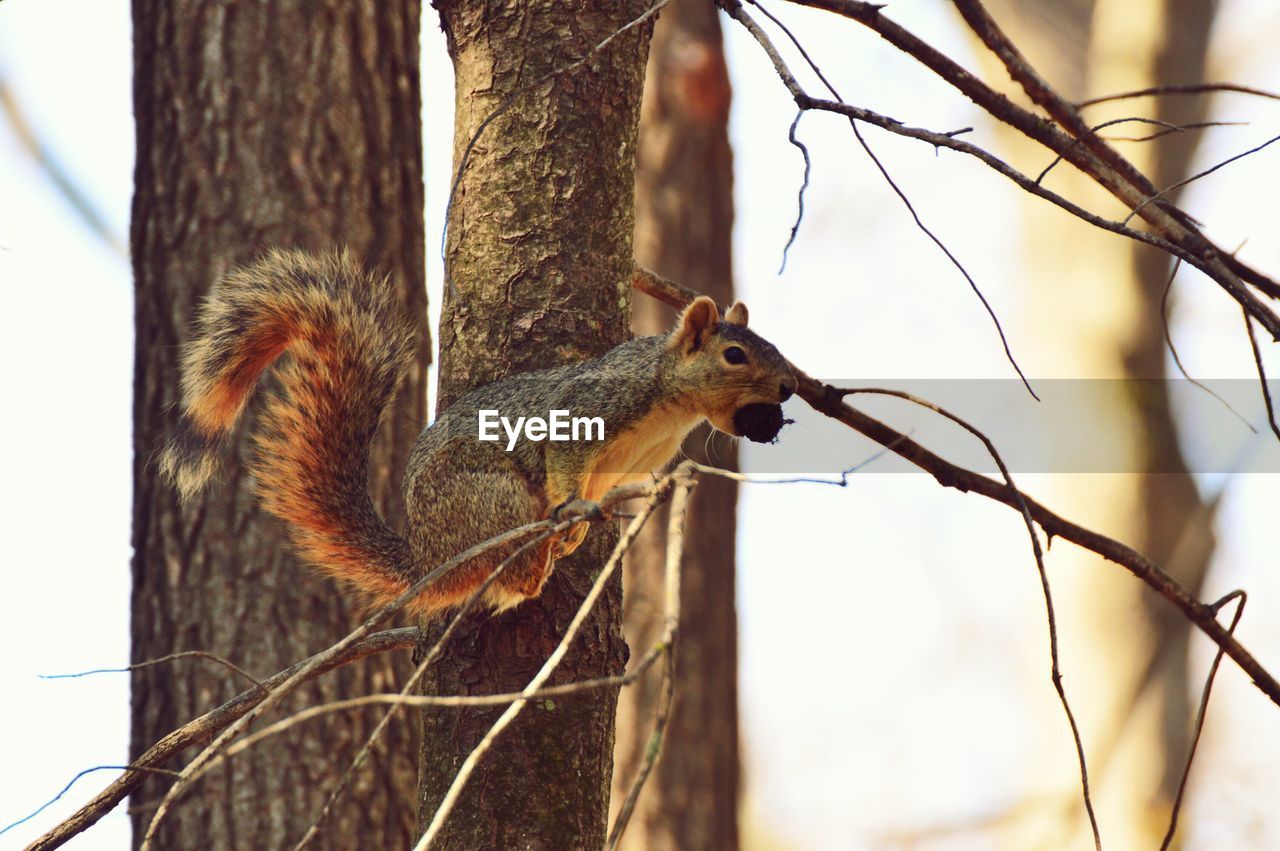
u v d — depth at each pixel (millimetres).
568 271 6578
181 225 9797
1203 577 16312
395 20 10344
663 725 3922
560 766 6211
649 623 12344
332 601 9422
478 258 6633
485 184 6617
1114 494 16547
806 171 5527
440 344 6848
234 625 9344
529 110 6570
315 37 10008
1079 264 17672
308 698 9273
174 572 9461
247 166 9812
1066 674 16531
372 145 10055
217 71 9922
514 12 6621
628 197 6766
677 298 7977
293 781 9141
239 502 9477
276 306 7602
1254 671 6918
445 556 6855
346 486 7527
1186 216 7328
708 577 12555
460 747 6238
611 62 6660
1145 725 15922
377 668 9469
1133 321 17078
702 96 13430
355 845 9109
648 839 11891
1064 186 18250
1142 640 16156
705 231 13320
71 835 6523
